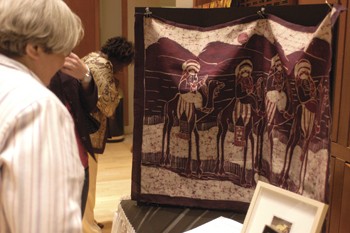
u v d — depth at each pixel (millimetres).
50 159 727
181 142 1623
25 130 724
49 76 904
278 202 1195
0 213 728
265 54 1452
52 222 707
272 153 1443
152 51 1594
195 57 1556
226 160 1586
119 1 5461
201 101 1566
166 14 1575
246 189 1562
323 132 1211
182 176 1646
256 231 1212
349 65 1456
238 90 1524
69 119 816
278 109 1408
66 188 742
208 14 1538
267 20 1436
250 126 1525
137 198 1702
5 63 810
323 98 1213
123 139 5504
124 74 5570
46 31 812
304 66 1273
